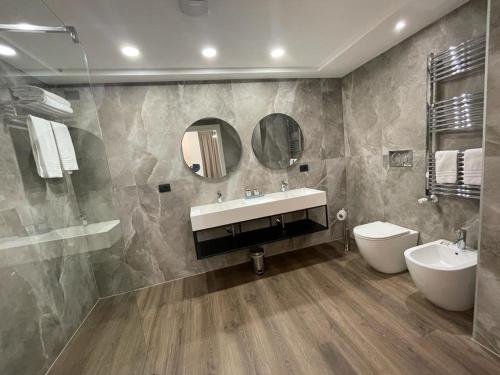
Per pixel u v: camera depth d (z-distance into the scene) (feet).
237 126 8.67
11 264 4.49
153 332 6.05
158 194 8.11
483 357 4.39
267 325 5.84
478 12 5.07
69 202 6.76
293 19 5.31
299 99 9.29
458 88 5.66
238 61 7.25
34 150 5.43
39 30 4.59
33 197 5.33
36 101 5.45
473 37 5.20
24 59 5.21
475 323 4.68
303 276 7.87
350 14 5.34
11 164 4.81
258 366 4.77
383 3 5.05
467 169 5.38
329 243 10.27
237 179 8.89
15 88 5.00
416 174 7.13
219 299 7.14
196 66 7.29
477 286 4.59
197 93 8.16
